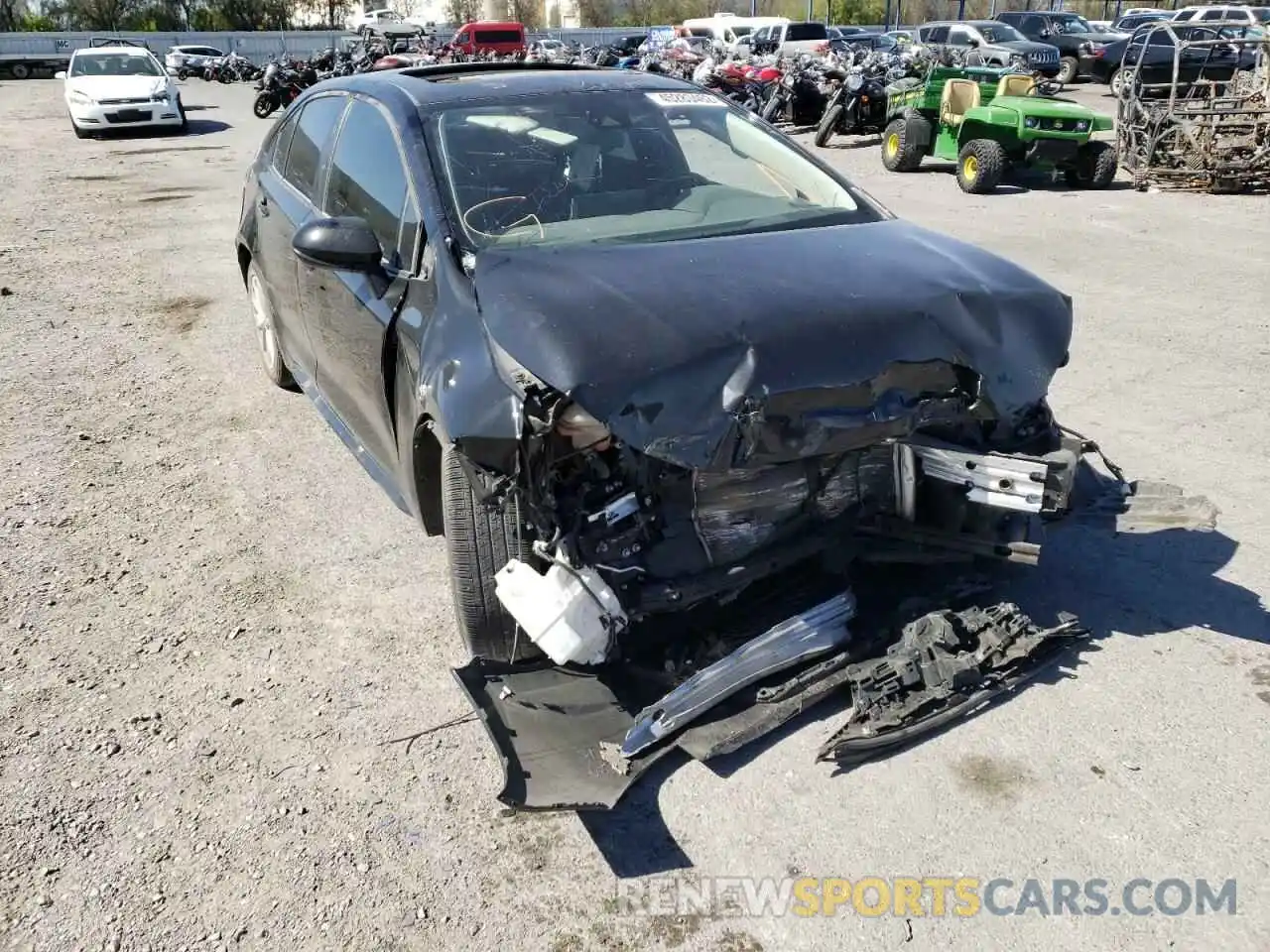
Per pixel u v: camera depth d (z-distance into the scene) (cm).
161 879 248
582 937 231
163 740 296
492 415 261
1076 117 1199
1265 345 614
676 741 274
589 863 250
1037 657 312
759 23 3294
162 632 348
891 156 1432
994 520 299
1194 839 251
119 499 444
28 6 6525
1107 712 296
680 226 343
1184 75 1866
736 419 252
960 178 1243
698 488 281
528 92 389
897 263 312
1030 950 224
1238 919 229
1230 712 295
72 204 1184
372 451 389
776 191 377
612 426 245
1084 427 495
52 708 309
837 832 256
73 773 283
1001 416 289
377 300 340
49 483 458
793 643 295
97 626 352
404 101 377
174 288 798
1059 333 303
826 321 270
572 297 273
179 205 1171
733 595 300
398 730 299
